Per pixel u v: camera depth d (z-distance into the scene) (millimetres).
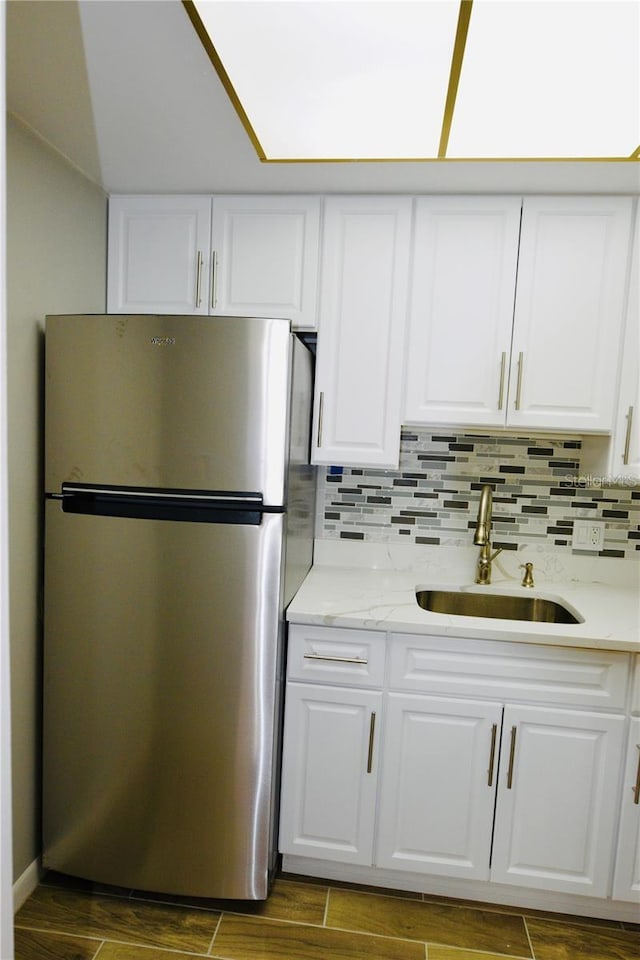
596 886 1790
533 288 1978
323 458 2105
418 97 1388
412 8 1074
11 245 1644
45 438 1780
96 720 1809
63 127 1658
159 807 1798
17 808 1796
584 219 1946
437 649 1803
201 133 1647
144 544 1739
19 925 1736
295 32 1168
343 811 1868
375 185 1941
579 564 2330
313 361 2158
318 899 1867
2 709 542
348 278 2041
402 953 1682
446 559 2377
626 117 1440
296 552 1979
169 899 1854
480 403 2031
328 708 1853
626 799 1763
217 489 1711
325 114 1488
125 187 2057
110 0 1131
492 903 1885
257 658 1735
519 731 1787
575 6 1046
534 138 1568
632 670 1739
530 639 1736
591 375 1979
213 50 1240
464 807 1824
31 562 1817
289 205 2049
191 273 2107
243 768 1757
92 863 1852
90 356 1727
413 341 2041
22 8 1162
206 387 1688
